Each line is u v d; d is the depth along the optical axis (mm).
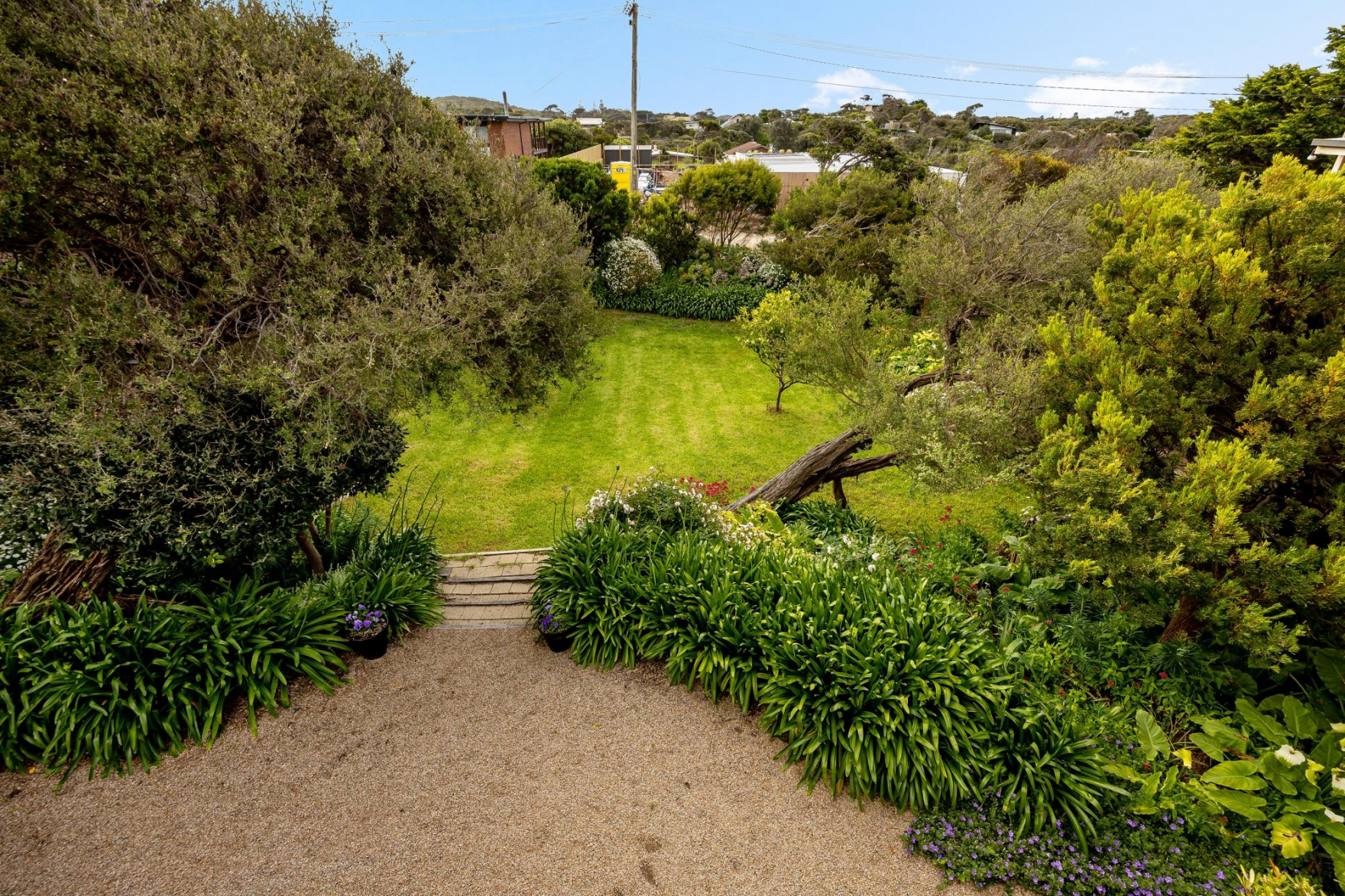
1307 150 19406
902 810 4562
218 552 5703
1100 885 3951
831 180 23969
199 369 4910
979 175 9500
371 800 4629
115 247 4855
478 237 5992
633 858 4258
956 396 7145
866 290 8703
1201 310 4973
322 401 5023
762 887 4086
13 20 4379
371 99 5621
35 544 6070
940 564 7242
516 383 6824
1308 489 5074
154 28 4703
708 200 22516
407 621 6500
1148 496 4730
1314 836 4164
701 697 5629
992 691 4812
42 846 4203
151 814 4445
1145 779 4469
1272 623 4602
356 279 5430
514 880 4102
